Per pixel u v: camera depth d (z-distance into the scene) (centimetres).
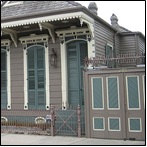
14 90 1470
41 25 1278
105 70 1084
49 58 1396
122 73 1059
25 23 1292
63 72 1355
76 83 1343
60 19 1227
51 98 1377
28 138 1129
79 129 1123
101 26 1416
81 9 1179
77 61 1344
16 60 1477
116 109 1060
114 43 1617
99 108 1088
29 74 1442
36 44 1430
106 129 1073
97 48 1338
